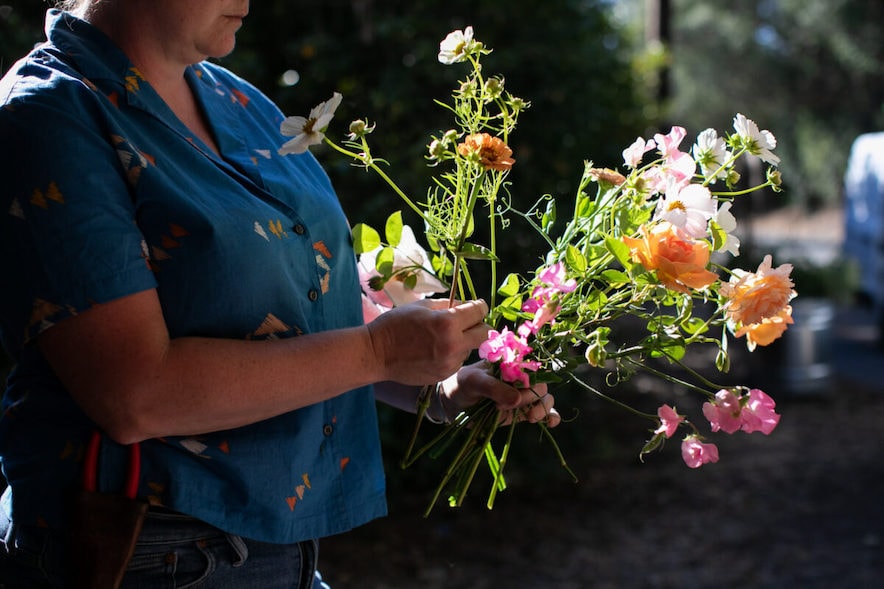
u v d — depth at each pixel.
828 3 24.64
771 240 23.25
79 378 1.22
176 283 1.30
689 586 4.19
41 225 1.21
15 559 1.37
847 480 5.64
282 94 4.83
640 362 1.59
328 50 4.88
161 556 1.33
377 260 1.63
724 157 1.57
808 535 4.81
